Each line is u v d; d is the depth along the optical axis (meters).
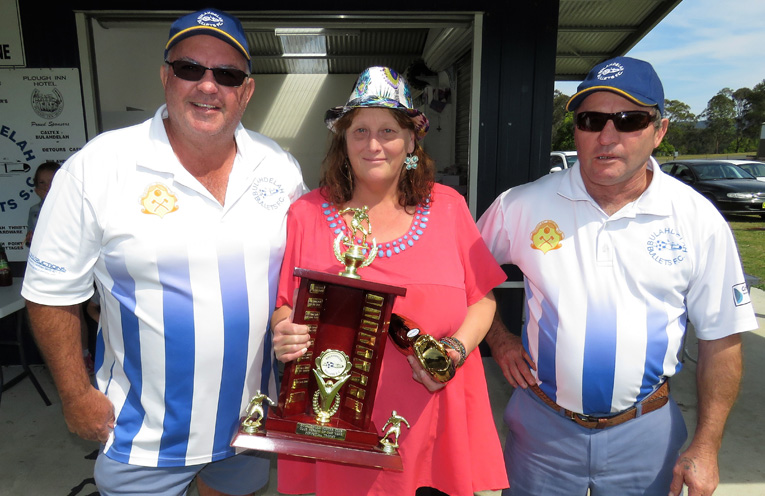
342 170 1.54
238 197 1.50
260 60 9.48
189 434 1.51
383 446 1.36
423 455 1.54
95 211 1.37
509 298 4.30
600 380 1.49
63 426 3.22
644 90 1.35
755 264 7.86
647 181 1.53
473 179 4.12
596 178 1.43
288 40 8.08
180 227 1.42
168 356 1.45
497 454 1.57
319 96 10.84
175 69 1.39
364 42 8.15
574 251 1.53
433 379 1.31
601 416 1.55
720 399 1.50
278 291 1.57
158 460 1.50
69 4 3.72
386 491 1.50
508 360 1.72
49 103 3.84
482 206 4.17
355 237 1.47
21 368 4.10
